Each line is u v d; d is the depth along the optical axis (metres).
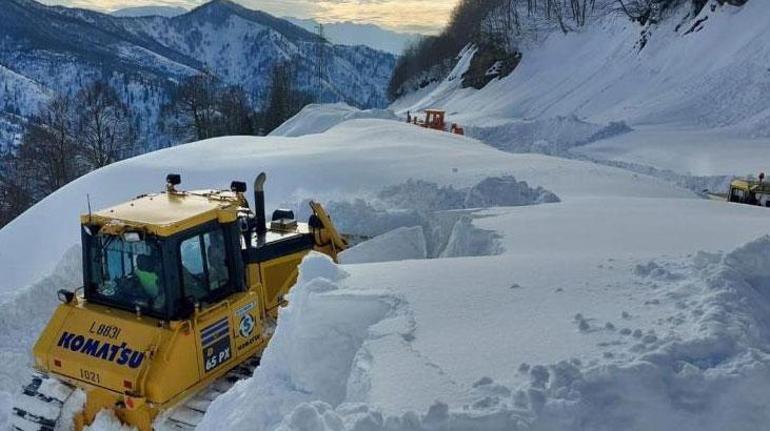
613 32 51.81
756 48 35.47
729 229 7.95
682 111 34.28
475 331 4.81
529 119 42.91
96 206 14.39
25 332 9.49
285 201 13.51
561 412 3.64
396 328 4.96
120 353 6.04
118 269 6.37
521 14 63.59
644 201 10.86
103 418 6.25
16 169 41.62
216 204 6.84
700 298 4.84
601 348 4.32
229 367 6.64
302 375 4.86
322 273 5.98
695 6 43.06
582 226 8.55
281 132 36.59
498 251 7.86
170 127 58.28
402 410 3.88
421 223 11.17
